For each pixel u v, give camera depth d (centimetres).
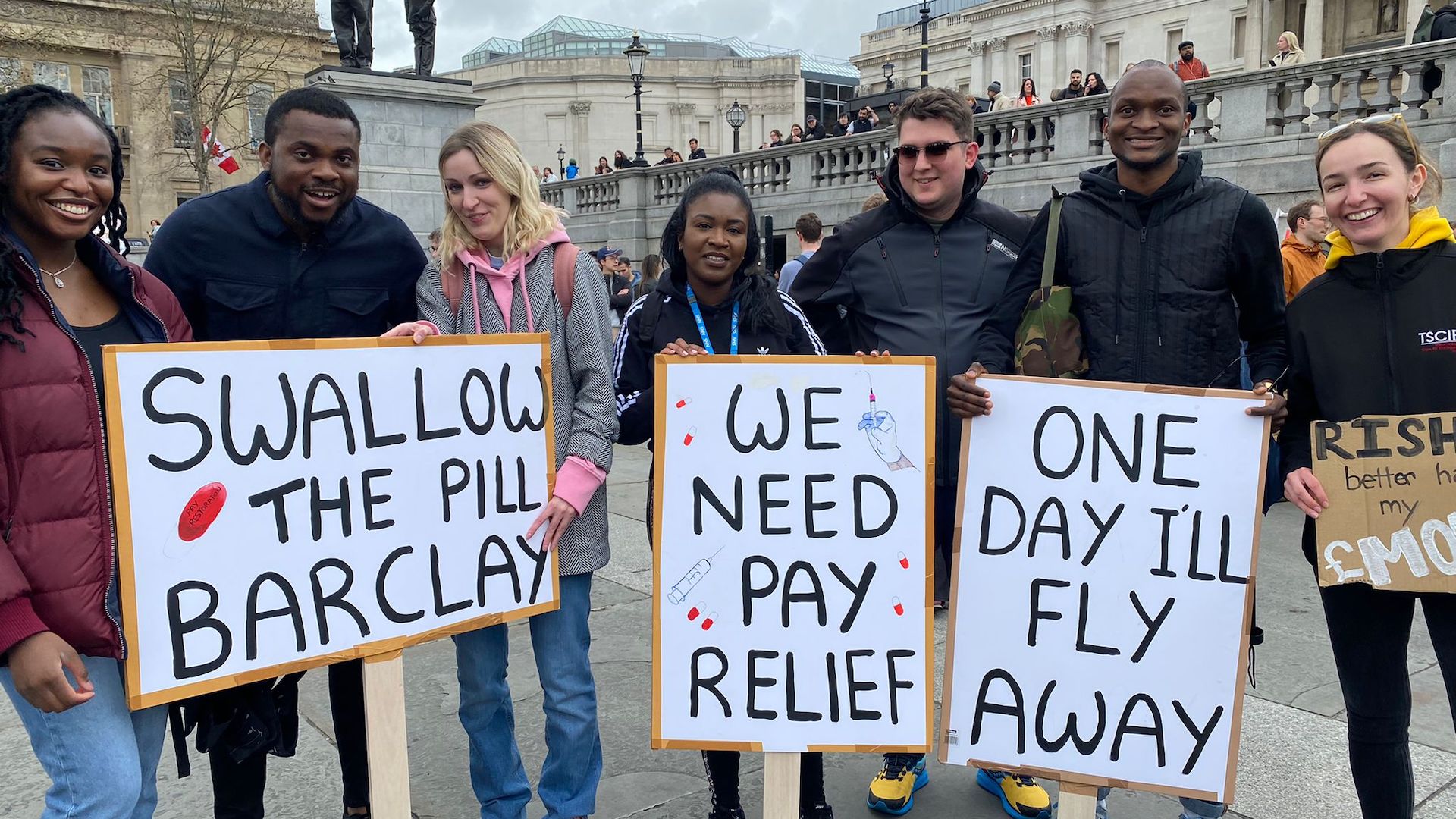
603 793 293
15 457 170
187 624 190
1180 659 219
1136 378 239
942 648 388
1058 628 223
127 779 183
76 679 171
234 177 3628
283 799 291
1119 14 4169
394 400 216
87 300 192
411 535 220
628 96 5847
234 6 2969
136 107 3456
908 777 281
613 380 262
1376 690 216
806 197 1667
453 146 239
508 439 233
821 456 224
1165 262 236
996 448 223
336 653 210
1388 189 205
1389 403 210
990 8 4609
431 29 1228
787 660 226
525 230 244
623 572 509
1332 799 281
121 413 181
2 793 295
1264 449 214
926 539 224
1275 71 1074
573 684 251
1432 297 206
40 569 171
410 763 314
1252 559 215
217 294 233
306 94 232
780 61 6038
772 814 228
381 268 251
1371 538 207
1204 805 237
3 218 181
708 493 224
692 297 264
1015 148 1360
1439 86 980
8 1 3212
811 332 272
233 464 195
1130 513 220
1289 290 557
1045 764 224
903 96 1798
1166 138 232
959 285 280
